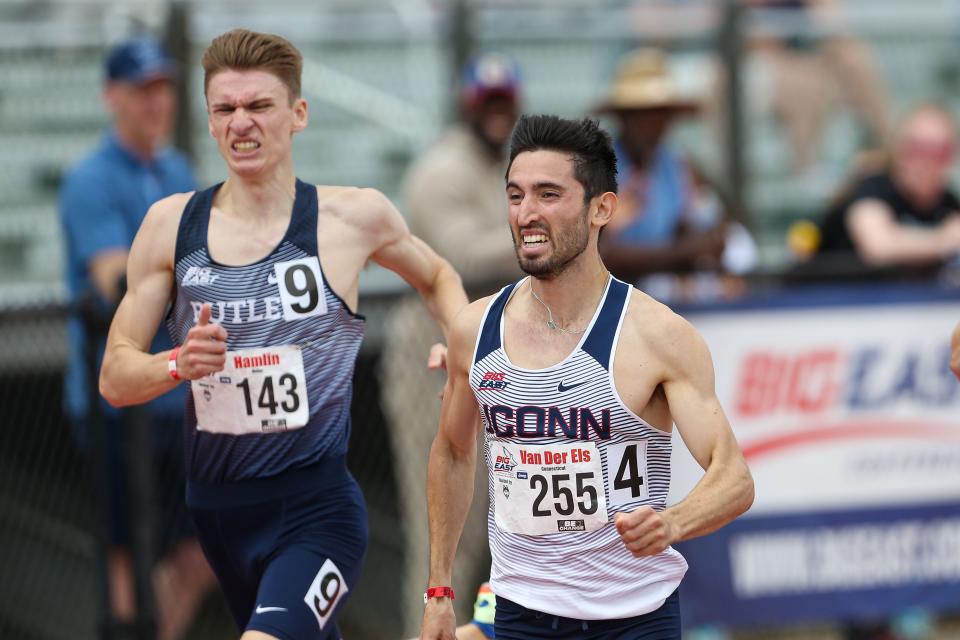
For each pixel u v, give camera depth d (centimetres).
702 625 2444
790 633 2788
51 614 2327
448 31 3080
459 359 1405
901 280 2594
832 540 2480
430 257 1638
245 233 1518
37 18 2994
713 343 2427
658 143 2656
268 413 1530
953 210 2788
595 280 1355
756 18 3306
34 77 2930
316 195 1548
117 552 2266
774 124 3297
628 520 1225
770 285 2548
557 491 1358
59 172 2933
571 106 3194
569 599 1382
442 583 1468
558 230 1323
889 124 3369
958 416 2525
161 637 2289
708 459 1323
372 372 2408
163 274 1541
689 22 3206
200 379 1537
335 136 3116
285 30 3092
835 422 2477
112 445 2245
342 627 2441
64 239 2369
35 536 2331
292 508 1561
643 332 1333
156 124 2366
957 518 2522
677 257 2506
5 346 2264
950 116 3400
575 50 3219
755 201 3275
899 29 3416
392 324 2388
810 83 3312
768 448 2452
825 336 2469
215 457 1562
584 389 1335
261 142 1491
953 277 2631
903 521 2503
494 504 1415
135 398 1504
